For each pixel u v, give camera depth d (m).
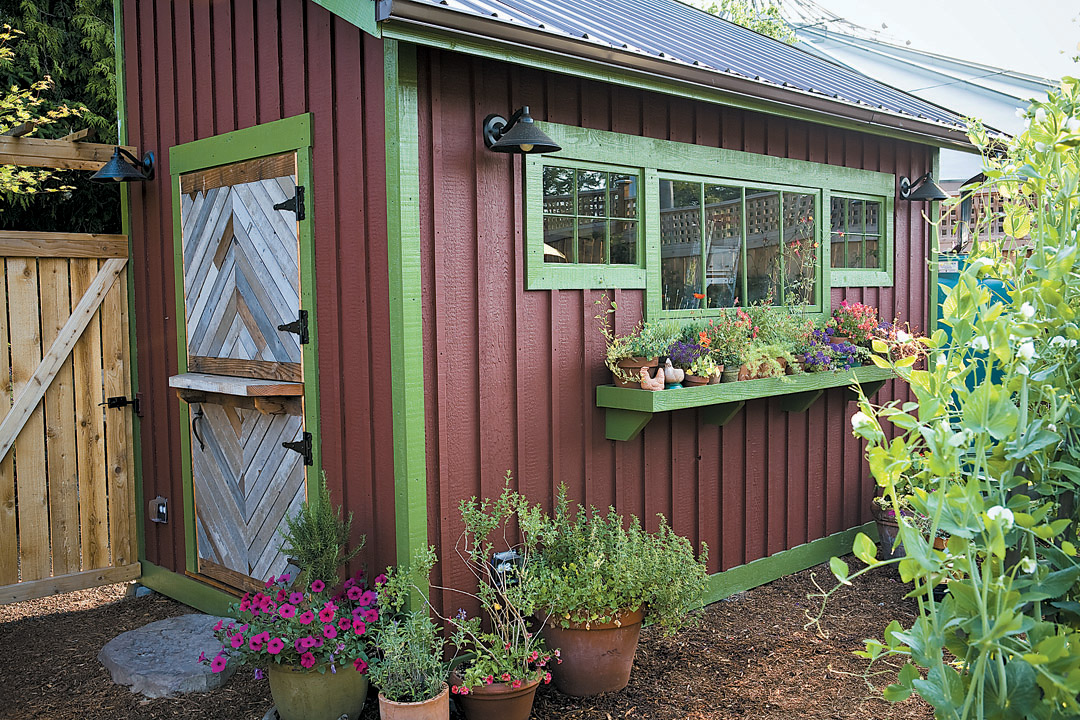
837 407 6.35
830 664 4.40
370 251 3.86
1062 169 2.59
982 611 2.08
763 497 5.73
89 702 4.06
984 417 2.17
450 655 3.94
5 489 5.20
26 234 5.16
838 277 6.17
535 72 4.24
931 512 2.22
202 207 4.90
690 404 4.50
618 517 4.34
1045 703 2.12
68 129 8.29
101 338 5.53
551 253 4.36
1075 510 2.57
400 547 3.81
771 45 8.17
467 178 3.97
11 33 7.97
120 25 5.47
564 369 4.44
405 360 3.71
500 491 4.15
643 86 4.24
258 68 4.44
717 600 5.36
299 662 3.63
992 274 2.62
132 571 5.67
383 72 3.69
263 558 4.63
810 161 5.89
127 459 5.66
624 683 4.10
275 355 4.46
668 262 4.96
